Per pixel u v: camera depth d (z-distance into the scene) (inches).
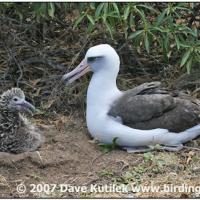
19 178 490.3
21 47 642.8
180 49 617.6
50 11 590.2
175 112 532.4
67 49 649.0
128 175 495.5
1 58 647.1
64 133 560.7
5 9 642.2
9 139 522.6
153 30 593.3
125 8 582.6
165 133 527.2
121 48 627.2
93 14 600.7
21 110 524.4
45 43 660.7
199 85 611.5
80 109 596.1
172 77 628.7
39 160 501.4
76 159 510.6
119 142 529.7
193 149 534.3
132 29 625.6
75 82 608.7
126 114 525.3
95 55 538.6
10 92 525.7
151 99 530.6
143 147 533.6
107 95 536.1
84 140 546.6
